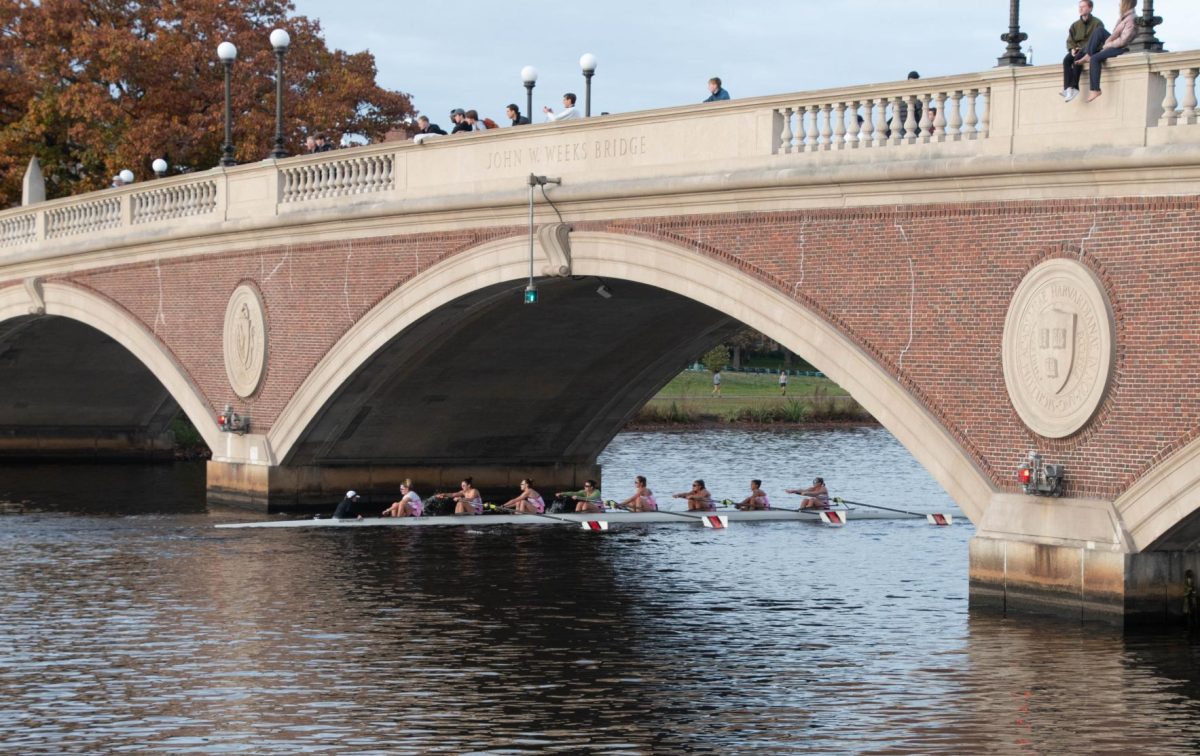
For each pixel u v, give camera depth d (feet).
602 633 78.48
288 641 76.33
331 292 117.80
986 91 76.95
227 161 130.72
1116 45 71.26
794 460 195.00
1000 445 76.43
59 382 174.19
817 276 83.97
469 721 61.46
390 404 126.11
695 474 174.40
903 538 115.14
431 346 117.08
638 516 124.26
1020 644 71.10
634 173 94.02
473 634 78.18
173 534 113.09
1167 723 59.31
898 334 80.48
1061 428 73.51
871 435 244.01
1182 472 69.05
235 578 94.17
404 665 71.26
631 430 250.98
